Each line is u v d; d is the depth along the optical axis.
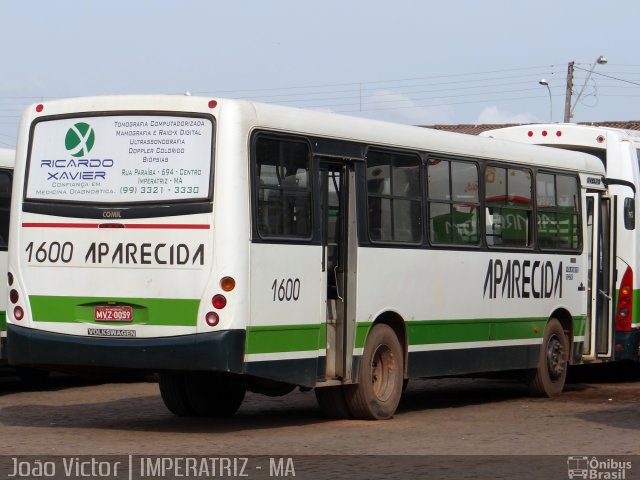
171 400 14.92
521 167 17.48
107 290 12.81
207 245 12.43
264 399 17.83
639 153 20.61
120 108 12.91
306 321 13.33
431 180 15.51
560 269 18.36
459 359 16.02
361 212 14.20
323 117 13.77
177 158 12.66
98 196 12.94
